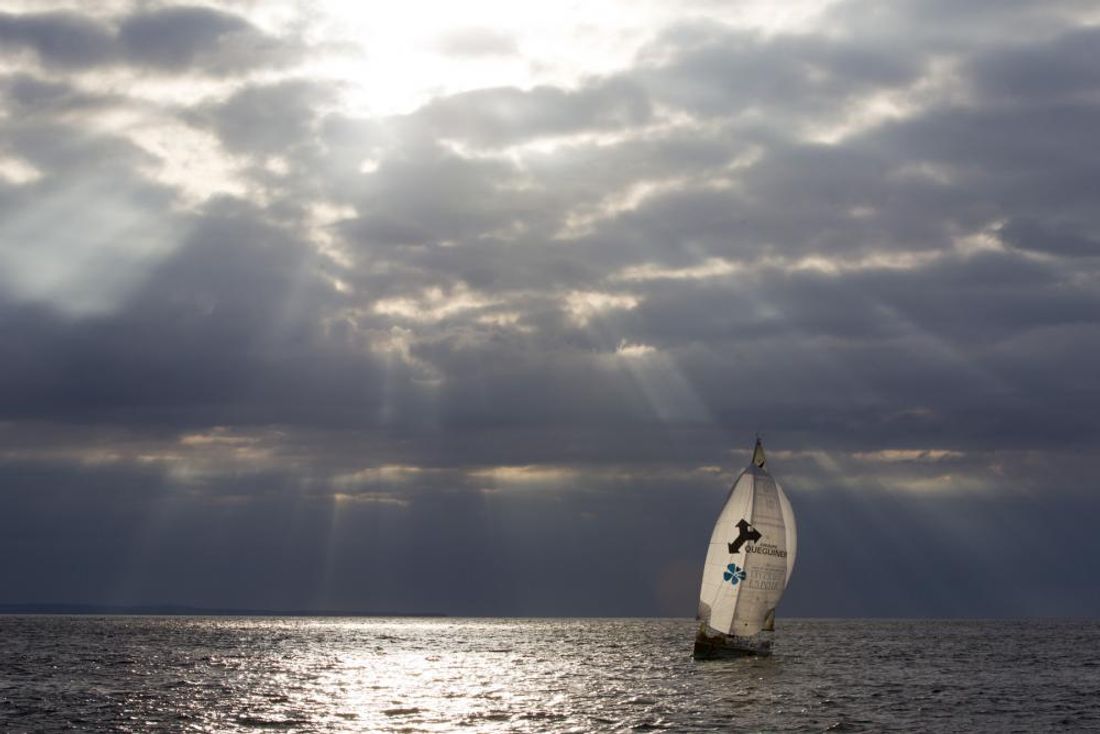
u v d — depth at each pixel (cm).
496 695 7138
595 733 5338
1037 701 6875
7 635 16650
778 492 8256
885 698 6925
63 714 5944
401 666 10131
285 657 11481
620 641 17038
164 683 7912
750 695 7038
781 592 8306
